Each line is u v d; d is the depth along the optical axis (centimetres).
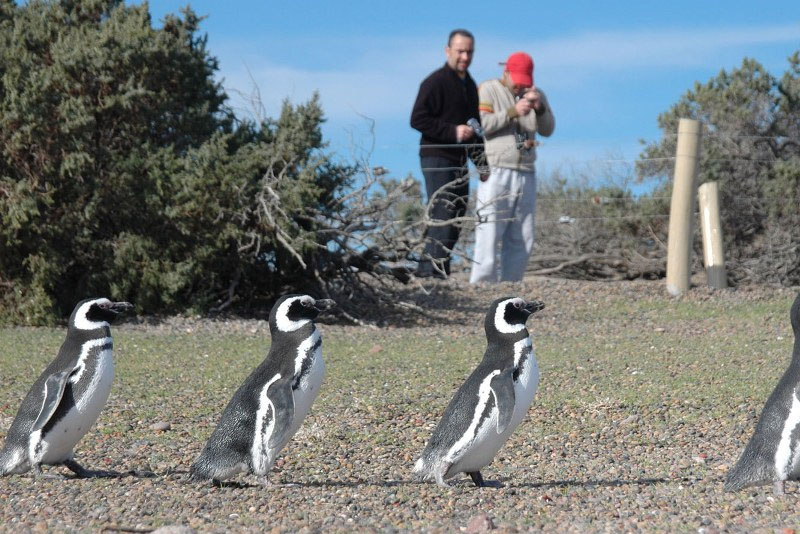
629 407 929
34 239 1449
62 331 1400
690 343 1315
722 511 564
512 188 1775
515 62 1731
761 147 2038
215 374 1102
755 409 907
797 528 522
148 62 1500
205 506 580
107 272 1491
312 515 562
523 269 1845
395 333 1451
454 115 1681
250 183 1522
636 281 1925
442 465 621
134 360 1181
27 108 1383
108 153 1498
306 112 1541
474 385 622
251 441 615
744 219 2009
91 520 553
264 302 1703
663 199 2072
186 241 1529
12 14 1576
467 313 1630
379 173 1582
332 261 1623
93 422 663
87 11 1594
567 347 1297
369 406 940
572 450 789
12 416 893
